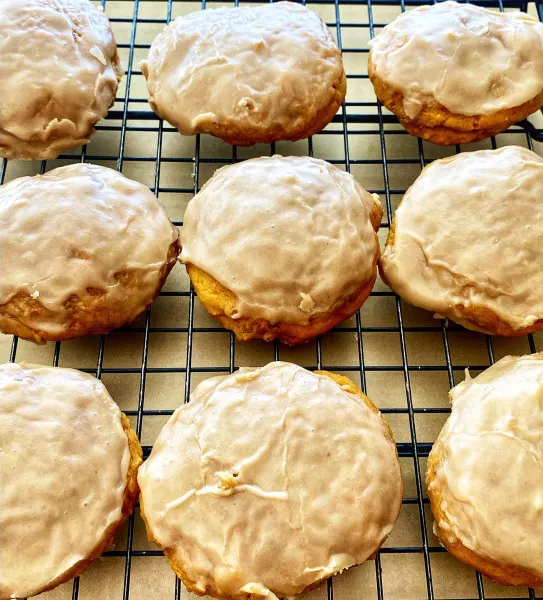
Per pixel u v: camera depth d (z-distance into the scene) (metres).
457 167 0.21
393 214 0.23
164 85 0.21
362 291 0.20
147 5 0.27
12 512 0.16
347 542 0.16
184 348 0.21
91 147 0.24
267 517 0.16
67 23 0.22
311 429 0.17
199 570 0.16
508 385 0.17
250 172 0.19
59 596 0.18
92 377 0.19
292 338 0.19
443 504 0.17
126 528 0.19
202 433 0.17
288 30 0.22
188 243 0.20
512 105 0.21
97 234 0.19
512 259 0.19
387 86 0.22
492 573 0.17
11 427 0.17
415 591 0.18
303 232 0.18
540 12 0.25
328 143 0.24
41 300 0.18
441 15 0.22
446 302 0.19
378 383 0.21
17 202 0.19
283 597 0.16
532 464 0.16
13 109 0.20
